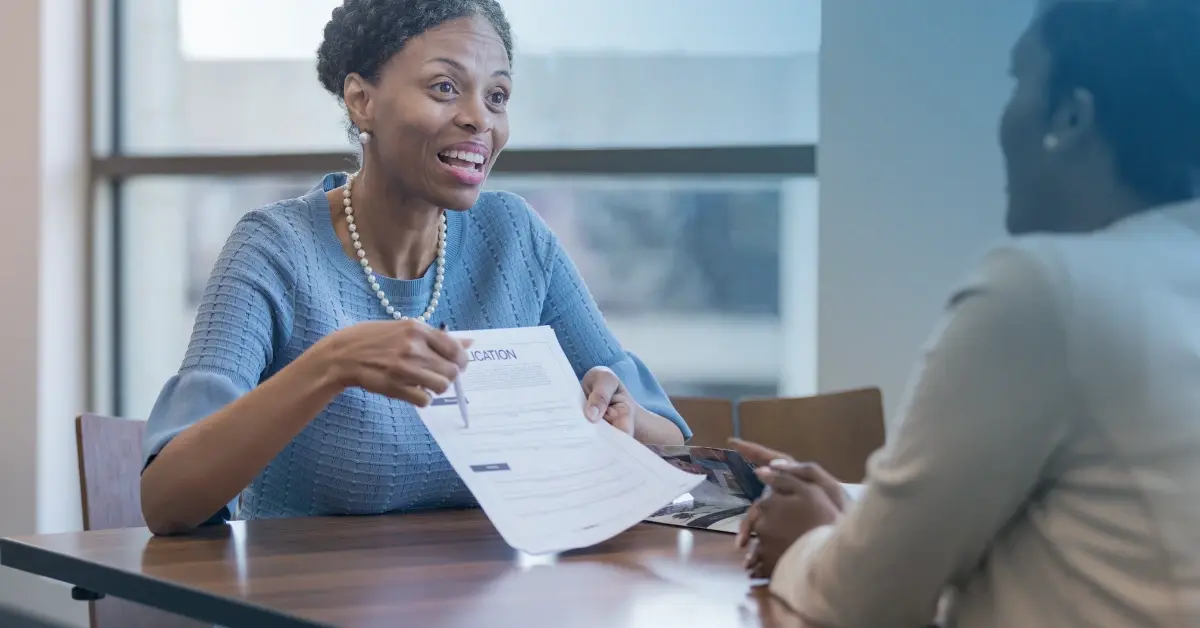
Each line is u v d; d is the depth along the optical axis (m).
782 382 3.55
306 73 3.87
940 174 3.20
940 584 0.83
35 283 3.77
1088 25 0.80
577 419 1.39
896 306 3.25
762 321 3.56
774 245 3.53
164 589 1.10
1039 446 0.79
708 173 3.48
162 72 3.97
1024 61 0.84
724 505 1.36
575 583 1.10
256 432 1.30
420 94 1.53
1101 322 0.77
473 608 1.00
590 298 1.90
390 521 1.47
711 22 3.54
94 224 3.93
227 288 1.52
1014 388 0.78
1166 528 0.75
